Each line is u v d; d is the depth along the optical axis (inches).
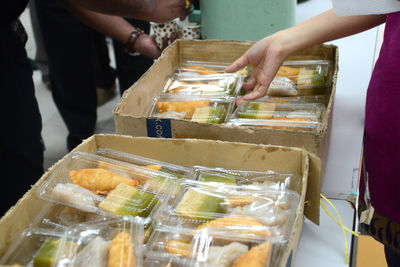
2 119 46.6
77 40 81.7
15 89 47.7
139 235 26.3
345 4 33.2
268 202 28.6
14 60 47.6
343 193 36.6
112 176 30.6
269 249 25.0
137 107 40.9
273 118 39.4
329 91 44.2
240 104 41.8
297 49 41.5
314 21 41.5
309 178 30.2
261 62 43.6
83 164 32.1
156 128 35.5
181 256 25.6
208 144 31.9
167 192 29.9
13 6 44.8
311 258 29.9
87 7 46.0
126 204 28.6
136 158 33.8
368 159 38.5
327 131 35.8
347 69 54.9
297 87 44.3
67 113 91.8
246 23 52.1
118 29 60.6
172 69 50.9
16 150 48.4
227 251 25.1
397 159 35.7
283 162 31.0
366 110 38.2
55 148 98.7
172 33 57.1
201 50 51.8
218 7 52.0
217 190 29.9
